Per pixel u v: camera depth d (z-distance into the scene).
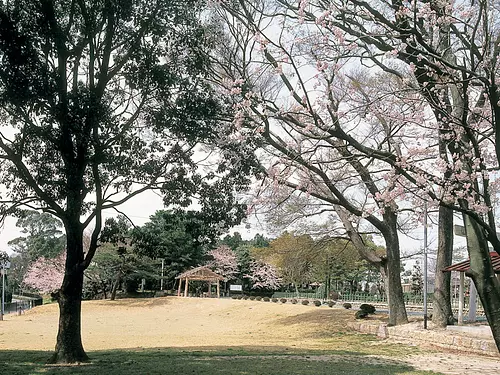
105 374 9.82
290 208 20.16
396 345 16.78
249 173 12.12
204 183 12.89
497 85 6.89
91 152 11.40
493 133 7.46
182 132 11.73
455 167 7.17
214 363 11.61
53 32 10.10
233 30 12.38
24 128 11.39
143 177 12.44
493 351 14.18
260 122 10.46
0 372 9.98
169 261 53.84
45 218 66.06
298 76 7.82
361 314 22.69
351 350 15.47
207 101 11.52
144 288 56.84
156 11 10.95
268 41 8.05
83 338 22.05
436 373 10.94
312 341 18.66
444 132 7.71
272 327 25.22
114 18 10.80
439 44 7.26
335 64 8.09
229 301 39.56
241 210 12.92
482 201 7.75
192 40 11.54
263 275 51.72
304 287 61.69
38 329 27.05
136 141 12.01
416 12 6.60
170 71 11.55
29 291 69.94
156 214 35.34
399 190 8.19
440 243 18.58
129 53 11.44
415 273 43.91
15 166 12.56
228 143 11.77
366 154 7.57
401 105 11.20
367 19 7.72
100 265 43.56
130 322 32.41
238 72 12.81
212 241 13.62
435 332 16.86
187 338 21.44
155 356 13.02
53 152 12.16
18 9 9.83
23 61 9.27
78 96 10.01
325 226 21.94
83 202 13.83
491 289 6.83
